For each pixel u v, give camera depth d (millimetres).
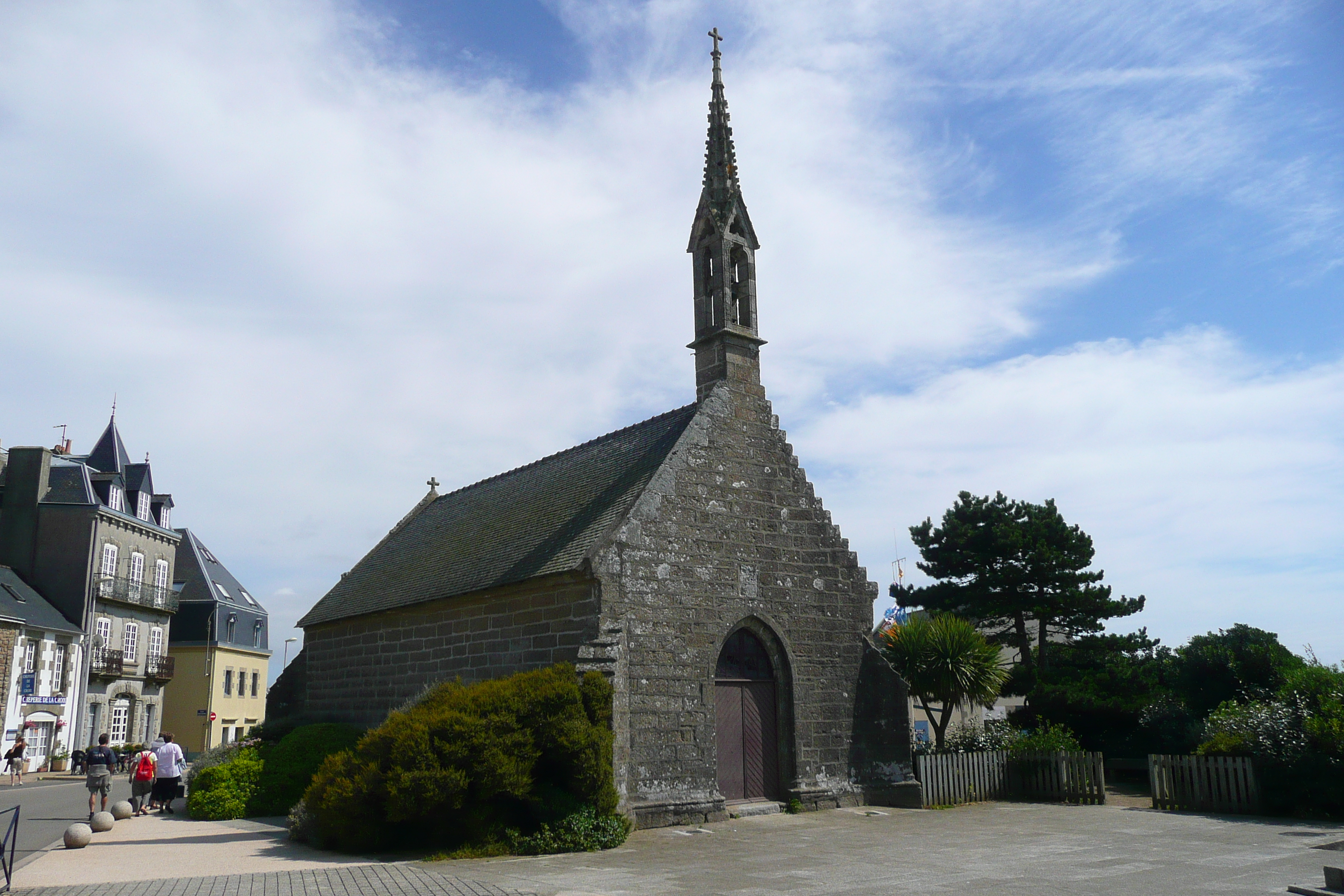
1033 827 18094
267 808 21391
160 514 57156
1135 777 28734
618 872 13328
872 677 22328
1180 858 14062
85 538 48031
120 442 55312
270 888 12070
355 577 31594
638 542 19047
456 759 14828
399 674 24797
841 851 15250
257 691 68125
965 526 34969
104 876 13289
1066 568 33812
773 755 20672
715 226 23297
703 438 21047
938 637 24609
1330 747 18781
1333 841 15523
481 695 15945
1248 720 21047
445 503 33656
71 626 46094
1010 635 35375
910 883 12312
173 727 59688
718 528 20625
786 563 21656
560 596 19156
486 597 21469
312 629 30219
